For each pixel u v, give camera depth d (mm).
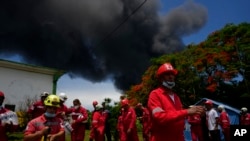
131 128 11305
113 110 18062
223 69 34250
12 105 21812
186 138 18641
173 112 4383
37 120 4969
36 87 23859
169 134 4523
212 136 12852
